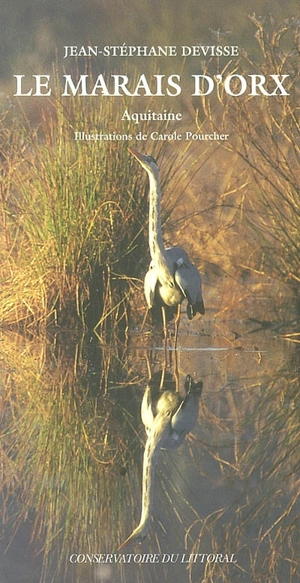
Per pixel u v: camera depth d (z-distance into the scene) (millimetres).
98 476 7438
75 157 12719
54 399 9312
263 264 13391
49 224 12641
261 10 19719
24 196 12930
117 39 22250
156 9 21391
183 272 11172
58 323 12641
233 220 14445
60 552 6324
